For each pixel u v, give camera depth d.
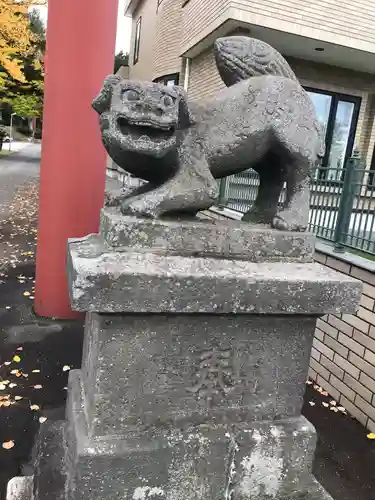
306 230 1.81
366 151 9.23
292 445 1.77
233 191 5.49
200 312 1.54
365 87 8.76
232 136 1.70
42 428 2.09
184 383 1.66
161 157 1.61
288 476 1.79
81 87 4.02
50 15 3.94
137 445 1.59
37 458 1.90
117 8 4.05
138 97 1.50
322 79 8.43
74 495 1.56
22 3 9.34
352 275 3.34
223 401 1.73
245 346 1.71
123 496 1.60
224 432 1.70
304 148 1.74
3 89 17.00
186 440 1.64
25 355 3.70
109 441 1.59
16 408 2.98
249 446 1.72
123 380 1.59
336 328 3.55
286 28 6.79
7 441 2.64
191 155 1.68
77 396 1.91
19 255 6.82
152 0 12.80
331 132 8.84
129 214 1.65
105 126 1.58
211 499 1.71
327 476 2.67
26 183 16.30
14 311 4.57
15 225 9.25
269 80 1.73
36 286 4.53
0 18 9.16
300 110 1.75
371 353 3.17
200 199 1.66
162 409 1.66
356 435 3.11
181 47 8.91
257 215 2.00
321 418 3.28
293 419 1.83
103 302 1.43
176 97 1.55
